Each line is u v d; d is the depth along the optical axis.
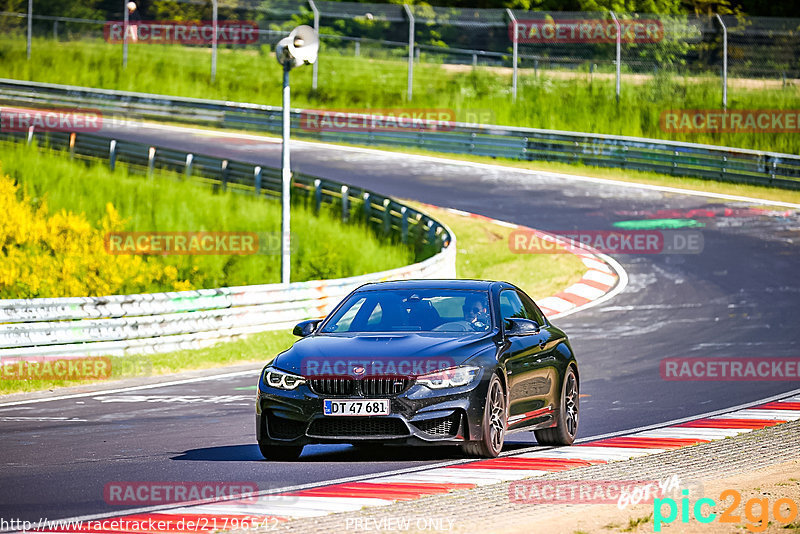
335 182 64.50
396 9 108.06
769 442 20.28
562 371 20.52
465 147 85.62
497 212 66.31
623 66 105.81
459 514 13.80
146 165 73.19
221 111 95.88
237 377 31.23
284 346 37.03
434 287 20.20
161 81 108.50
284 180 40.38
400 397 17.38
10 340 31.17
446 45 119.56
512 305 20.33
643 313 43.66
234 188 68.94
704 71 104.25
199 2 120.94
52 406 25.94
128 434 21.78
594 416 24.39
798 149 88.94
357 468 17.67
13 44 116.31
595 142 81.00
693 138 91.19
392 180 75.25
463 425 17.64
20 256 49.91
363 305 19.94
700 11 119.69
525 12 99.06
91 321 33.09
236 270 53.03
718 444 20.16
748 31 101.44
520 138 83.75
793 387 28.70
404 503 14.58
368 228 61.53
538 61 110.44
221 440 20.97
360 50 118.56
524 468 17.42
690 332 39.22
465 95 100.38
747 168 75.19
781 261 54.41
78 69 111.19
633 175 78.44
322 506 14.49
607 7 115.56
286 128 40.53
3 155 74.19
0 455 19.27
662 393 27.75
